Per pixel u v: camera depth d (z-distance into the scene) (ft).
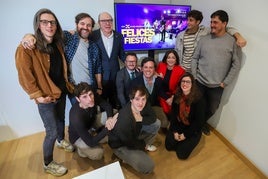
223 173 6.04
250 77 5.98
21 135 7.50
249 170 6.18
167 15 8.37
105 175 4.21
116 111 7.22
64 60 5.51
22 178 5.83
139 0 9.00
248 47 5.92
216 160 6.55
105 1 7.04
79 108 5.53
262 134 5.81
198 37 7.39
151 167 5.50
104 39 6.84
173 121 6.89
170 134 6.91
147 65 6.53
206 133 7.88
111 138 5.65
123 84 7.10
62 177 5.86
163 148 7.04
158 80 7.16
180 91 6.45
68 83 5.95
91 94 5.30
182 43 7.83
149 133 6.44
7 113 6.95
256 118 5.95
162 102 7.40
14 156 6.66
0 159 6.53
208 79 6.75
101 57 6.98
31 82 4.69
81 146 5.78
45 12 4.60
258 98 5.79
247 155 6.47
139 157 5.46
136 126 5.65
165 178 5.84
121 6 7.42
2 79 6.48
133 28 7.95
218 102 7.14
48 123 5.35
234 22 6.37
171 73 7.43
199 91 6.30
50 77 5.25
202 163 6.42
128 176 5.91
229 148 7.10
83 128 5.43
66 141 6.91
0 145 7.13
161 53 9.71
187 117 6.52
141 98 5.15
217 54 6.39
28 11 6.14
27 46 4.48
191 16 7.26
